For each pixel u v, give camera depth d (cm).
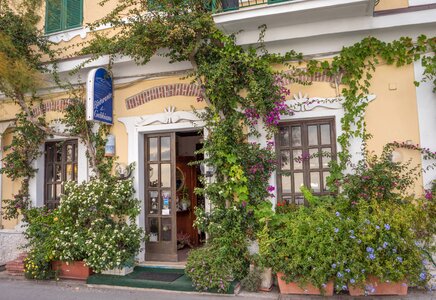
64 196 628
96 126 677
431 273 484
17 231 722
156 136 661
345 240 454
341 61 554
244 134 581
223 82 561
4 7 680
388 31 541
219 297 493
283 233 511
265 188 565
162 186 651
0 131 769
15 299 525
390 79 546
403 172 530
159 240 641
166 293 520
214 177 599
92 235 577
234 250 531
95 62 669
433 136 523
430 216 497
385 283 457
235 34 582
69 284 579
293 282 477
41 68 688
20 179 741
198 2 553
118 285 552
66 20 743
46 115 728
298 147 581
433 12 512
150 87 656
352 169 535
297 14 532
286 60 584
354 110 543
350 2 503
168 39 549
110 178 644
